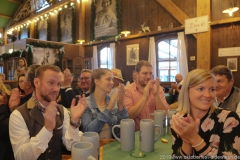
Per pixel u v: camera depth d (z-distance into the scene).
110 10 7.93
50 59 8.22
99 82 1.58
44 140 1.05
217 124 0.92
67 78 2.32
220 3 4.99
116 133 1.50
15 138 1.12
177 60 5.79
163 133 1.47
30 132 1.14
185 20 5.41
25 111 1.18
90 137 0.99
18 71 4.55
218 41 5.02
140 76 2.01
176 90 4.64
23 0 13.19
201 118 0.96
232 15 4.79
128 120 1.24
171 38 6.09
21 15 13.39
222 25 4.95
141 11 6.93
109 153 1.15
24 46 7.84
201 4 5.16
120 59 7.52
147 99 1.91
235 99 1.67
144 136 1.16
